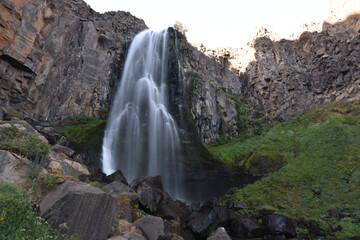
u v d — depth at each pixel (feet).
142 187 35.45
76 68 75.92
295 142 80.84
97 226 16.51
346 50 106.22
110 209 17.62
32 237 12.59
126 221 23.52
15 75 54.49
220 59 148.56
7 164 19.35
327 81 110.32
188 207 48.03
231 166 84.53
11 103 54.39
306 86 117.39
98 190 17.78
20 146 23.65
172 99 93.30
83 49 80.64
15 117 44.80
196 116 97.40
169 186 74.18
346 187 51.57
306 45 124.88
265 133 102.63
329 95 106.73
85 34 82.38
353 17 109.29
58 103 67.67
